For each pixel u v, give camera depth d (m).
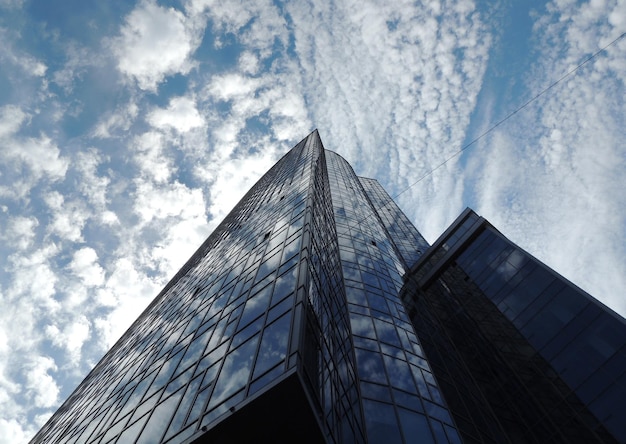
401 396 21.77
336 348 19.41
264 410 11.72
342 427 15.17
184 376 17.78
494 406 29.78
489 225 43.09
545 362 28.56
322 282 21.45
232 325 18.45
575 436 24.78
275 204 37.72
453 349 35.16
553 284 31.59
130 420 18.48
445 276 42.81
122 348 45.09
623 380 23.47
